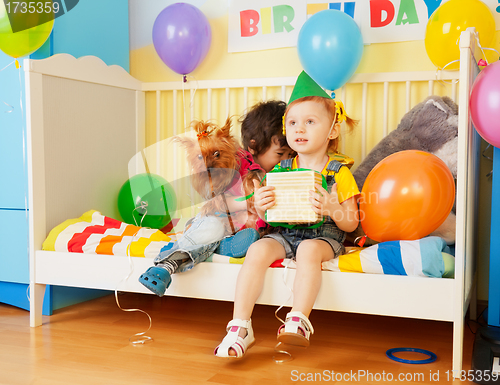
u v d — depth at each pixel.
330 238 1.35
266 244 1.27
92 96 1.73
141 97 2.00
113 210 1.83
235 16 1.93
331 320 1.59
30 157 1.48
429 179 1.21
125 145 1.91
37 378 1.10
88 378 1.10
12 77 1.65
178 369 1.16
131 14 2.10
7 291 1.74
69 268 1.47
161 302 1.82
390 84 1.76
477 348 1.18
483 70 1.19
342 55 1.53
